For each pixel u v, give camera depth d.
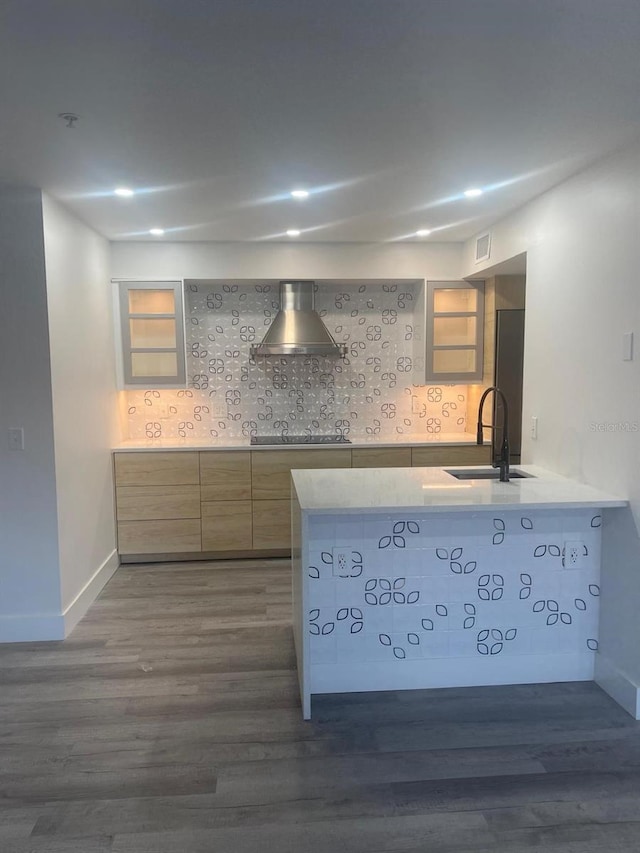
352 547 2.61
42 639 3.17
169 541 4.39
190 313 4.83
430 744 2.27
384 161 2.65
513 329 4.42
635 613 2.45
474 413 4.98
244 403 4.95
